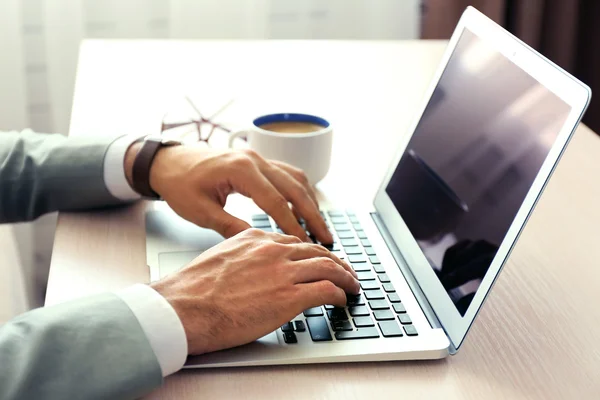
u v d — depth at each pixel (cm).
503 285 82
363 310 74
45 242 200
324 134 99
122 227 89
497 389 66
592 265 86
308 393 64
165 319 66
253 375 66
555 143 67
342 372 67
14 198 93
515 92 77
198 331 66
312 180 101
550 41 191
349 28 200
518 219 68
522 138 73
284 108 125
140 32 190
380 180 104
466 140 83
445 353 69
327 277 74
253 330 68
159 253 83
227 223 85
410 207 88
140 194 92
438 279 76
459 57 92
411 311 74
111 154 91
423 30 186
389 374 67
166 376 66
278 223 86
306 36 200
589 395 65
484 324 75
